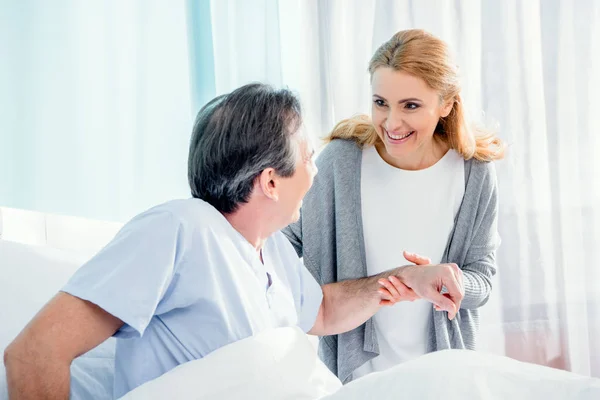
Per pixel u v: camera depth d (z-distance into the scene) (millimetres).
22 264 1444
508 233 2162
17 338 952
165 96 2232
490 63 2141
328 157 1607
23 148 2135
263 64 2217
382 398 861
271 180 1139
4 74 2113
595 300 2131
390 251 1584
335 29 2217
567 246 2131
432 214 1576
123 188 2215
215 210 1139
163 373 1069
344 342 1577
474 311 1628
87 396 1247
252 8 2219
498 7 2127
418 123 1460
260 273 1177
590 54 2086
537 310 2160
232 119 1107
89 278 995
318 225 1600
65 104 2162
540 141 2143
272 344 1070
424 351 1600
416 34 1487
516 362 928
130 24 2211
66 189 2168
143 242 1027
